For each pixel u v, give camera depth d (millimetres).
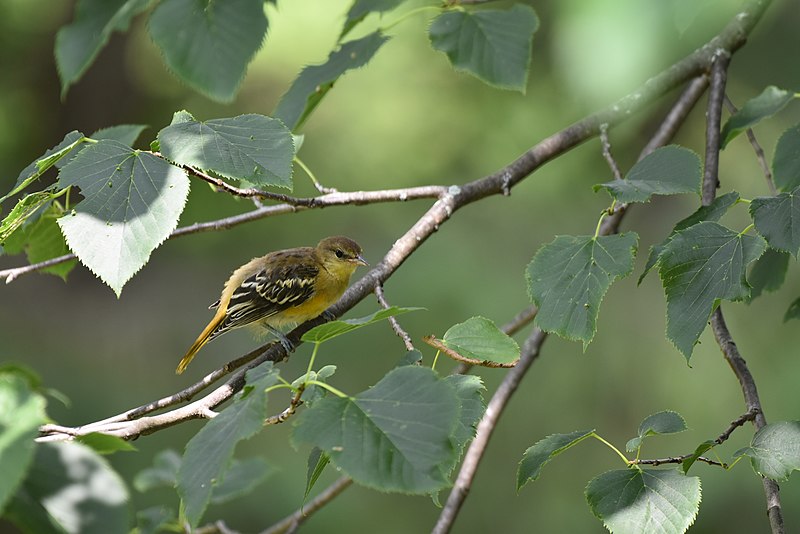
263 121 6000
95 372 24766
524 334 19984
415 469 4691
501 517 19469
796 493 15820
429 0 12688
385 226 22766
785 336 18703
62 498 4125
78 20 6176
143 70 26281
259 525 18953
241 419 4957
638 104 9906
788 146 8531
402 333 7148
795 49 15828
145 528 8820
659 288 20812
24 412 3990
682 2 4031
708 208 6828
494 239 21188
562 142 9680
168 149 5867
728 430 6527
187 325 25516
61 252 9023
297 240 23672
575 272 6605
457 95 22203
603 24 3980
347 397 5023
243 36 5652
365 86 22672
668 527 5953
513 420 20156
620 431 19750
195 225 8461
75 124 27062
